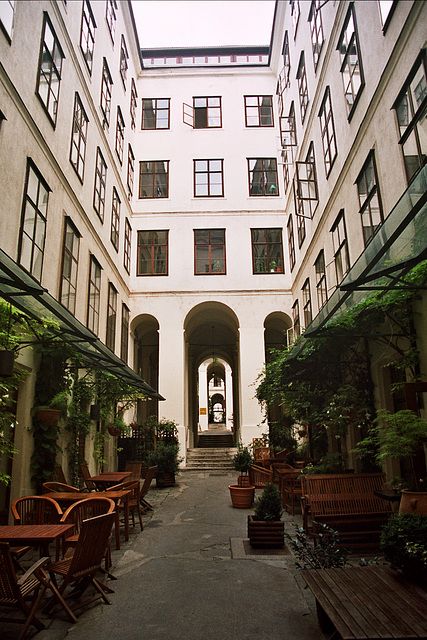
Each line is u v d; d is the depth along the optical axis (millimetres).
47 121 9656
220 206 20906
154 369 26250
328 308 7348
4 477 6203
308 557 4785
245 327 19391
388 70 7895
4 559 3566
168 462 13320
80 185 12195
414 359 6512
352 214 10289
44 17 9562
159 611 4230
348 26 10250
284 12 18984
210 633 3766
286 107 19266
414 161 7113
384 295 6551
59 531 4250
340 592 3564
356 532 5992
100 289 14336
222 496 11281
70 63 11422
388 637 2824
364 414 8312
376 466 8156
